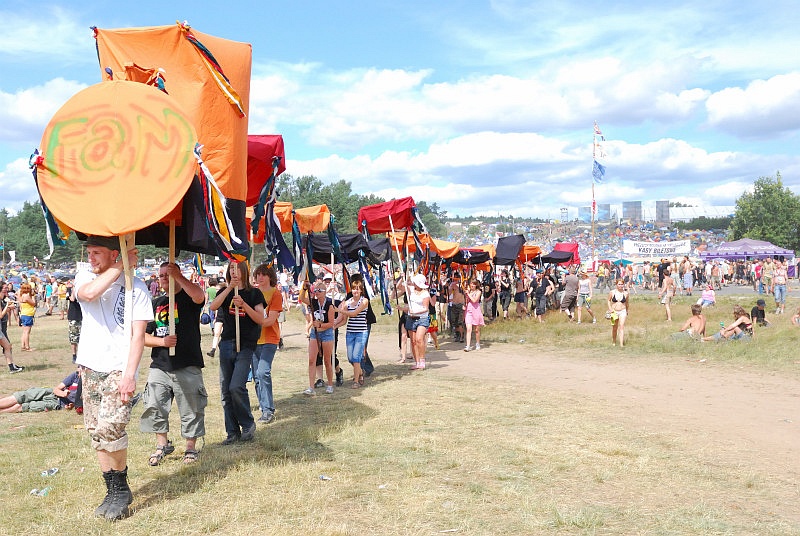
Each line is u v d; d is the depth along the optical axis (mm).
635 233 132500
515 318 22781
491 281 23203
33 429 7434
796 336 15164
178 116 4715
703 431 7332
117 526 4402
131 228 4473
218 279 17906
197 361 5871
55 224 4699
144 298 4660
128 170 4566
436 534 4250
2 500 4945
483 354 15203
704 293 23906
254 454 6227
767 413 8414
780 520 4535
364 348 10672
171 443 6711
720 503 4918
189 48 5254
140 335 4590
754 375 11492
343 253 12539
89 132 4613
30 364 13742
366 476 5531
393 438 6863
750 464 5996
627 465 5852
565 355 14688
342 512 4672
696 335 15477
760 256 50844
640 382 10969
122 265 4629
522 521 4469
